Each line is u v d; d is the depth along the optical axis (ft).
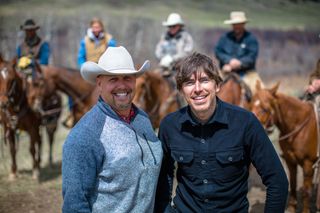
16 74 18.66
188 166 7.20
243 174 7.21
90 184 6.59
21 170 22.34
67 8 75.97
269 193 7.02
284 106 15.03
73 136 6.66
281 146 15.75
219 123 7.07
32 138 20.31
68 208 6.47
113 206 6.79
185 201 7.38
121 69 7.06
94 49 21.93
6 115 19.01
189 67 6.99
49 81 20.49
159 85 21.25
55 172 22.04
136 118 7.34
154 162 7.14
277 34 70.18
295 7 97.35
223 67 21.35
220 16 82.28
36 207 17.19
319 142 14.80
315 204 16.88
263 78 56.70
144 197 7.04
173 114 7.56
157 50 23.17
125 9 79.51
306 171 15.17
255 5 96.17
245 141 7.05
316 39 69.77
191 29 67.21
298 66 61.72
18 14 69.05
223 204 7.09
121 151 6.72
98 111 6.91
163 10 82.99
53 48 60.85
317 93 15.35
